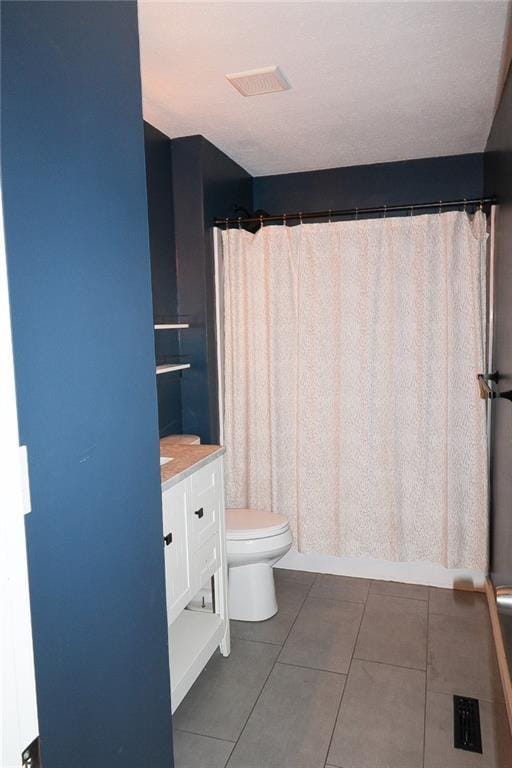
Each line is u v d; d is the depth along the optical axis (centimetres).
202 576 213
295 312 294
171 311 284
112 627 117
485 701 202
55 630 98
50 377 97
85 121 108
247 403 309
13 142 88
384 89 221
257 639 246
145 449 132
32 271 92
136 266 128
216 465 227
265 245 294
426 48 188
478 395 268
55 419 98
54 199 98
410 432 281
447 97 229
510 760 174
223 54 191
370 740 184
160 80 211
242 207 328
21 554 60
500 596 110
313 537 302
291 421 303
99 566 112
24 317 90
